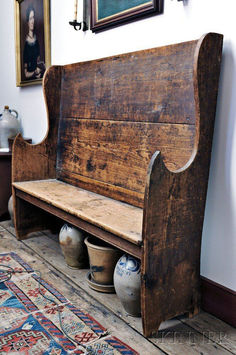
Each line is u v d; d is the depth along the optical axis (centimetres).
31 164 285
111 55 257
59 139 292
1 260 249
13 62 409
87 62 257
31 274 229
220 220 187
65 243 230
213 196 189
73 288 213
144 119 207
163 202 159
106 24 252
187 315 187
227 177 181
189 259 180
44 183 278
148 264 159
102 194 239
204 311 195
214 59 170
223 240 186
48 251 269
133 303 179
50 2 323
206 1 183
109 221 181
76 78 270
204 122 172
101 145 241
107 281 207
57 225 312
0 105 457
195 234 180
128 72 219
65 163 283
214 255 191
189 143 180
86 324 176
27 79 374
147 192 151
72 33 298
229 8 173
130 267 179
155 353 156
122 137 222
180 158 185
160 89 197
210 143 178
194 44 178
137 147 211
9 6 404
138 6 223
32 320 178
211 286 190
